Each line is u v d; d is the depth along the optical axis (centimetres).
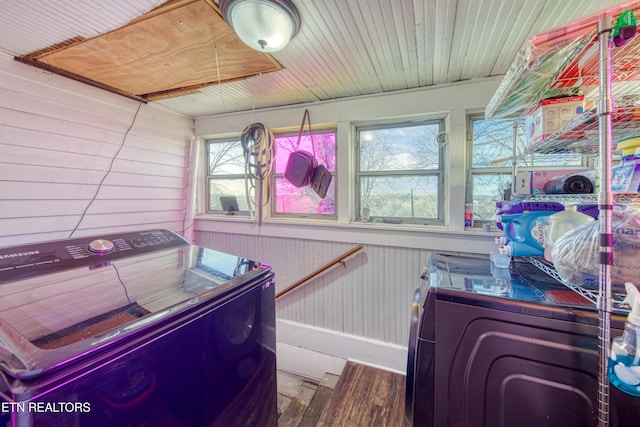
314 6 106
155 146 230
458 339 79
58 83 167
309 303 227
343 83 183
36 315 67
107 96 193
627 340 61
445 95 182
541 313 71
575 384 68
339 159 214
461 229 183
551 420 70
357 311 211
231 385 91
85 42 132
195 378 77
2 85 144
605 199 61
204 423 80
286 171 196
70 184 175
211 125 259
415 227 195
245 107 236
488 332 77
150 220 229
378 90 195
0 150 145
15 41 131
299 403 192
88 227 185
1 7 105
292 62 153
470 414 77
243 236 252
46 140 163
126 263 107
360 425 152
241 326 97
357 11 109
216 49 139
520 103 120
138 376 62
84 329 62
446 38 129
